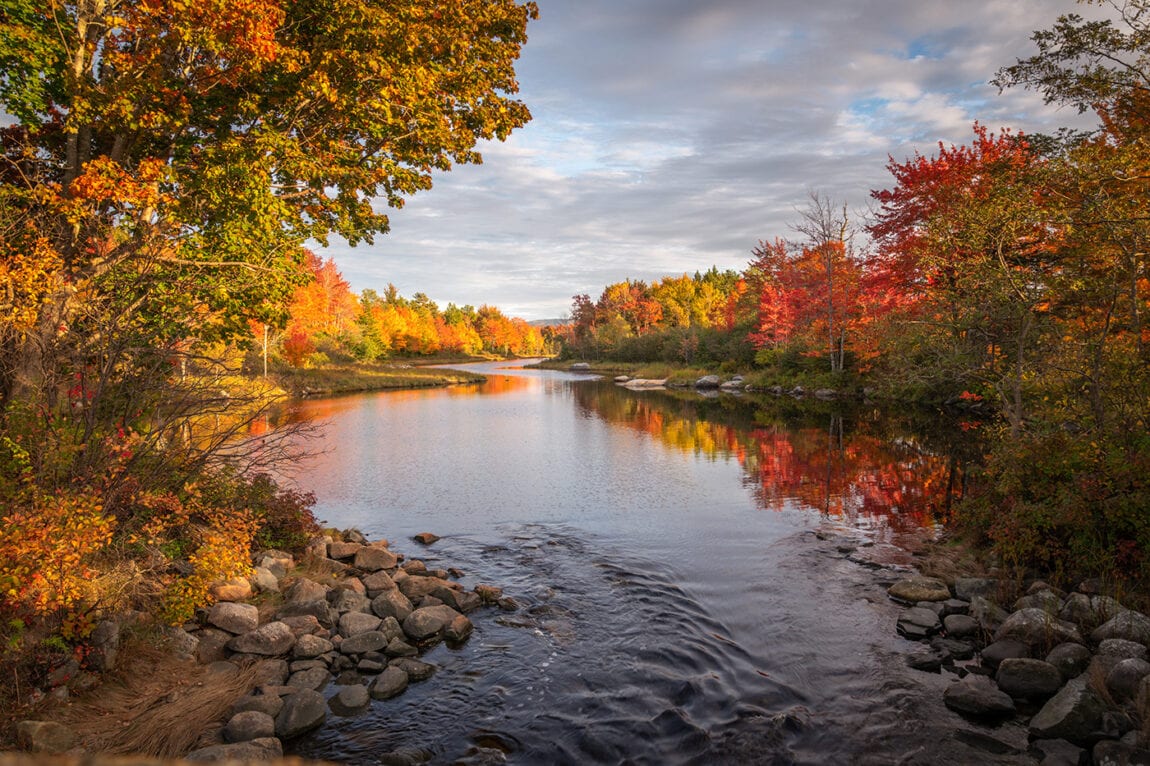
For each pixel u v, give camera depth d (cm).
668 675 691
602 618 845
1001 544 927
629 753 554
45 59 976
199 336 1205
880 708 622
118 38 1138
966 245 1270
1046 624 699
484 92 1384
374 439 2484
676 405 3831
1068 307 1162
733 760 544
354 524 1333
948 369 1370
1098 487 866
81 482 744
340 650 731
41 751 489
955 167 2330
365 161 1326
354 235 1442
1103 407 993
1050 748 538
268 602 838
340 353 6775
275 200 1105
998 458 1052
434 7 1187
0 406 860
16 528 569
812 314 4481
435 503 1501
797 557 1088
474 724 600
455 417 3234
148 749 523
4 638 547
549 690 662
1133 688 575
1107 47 1065
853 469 1842
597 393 4919
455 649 758
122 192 967
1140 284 1102
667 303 10025
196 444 932
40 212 974
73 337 841
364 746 563
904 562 1052
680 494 1574
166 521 845
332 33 1103
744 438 2453
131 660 641
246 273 1223
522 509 1445
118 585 701
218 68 1102
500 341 15312
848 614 852
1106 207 1021
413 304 14725
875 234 2714
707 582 975
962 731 579
